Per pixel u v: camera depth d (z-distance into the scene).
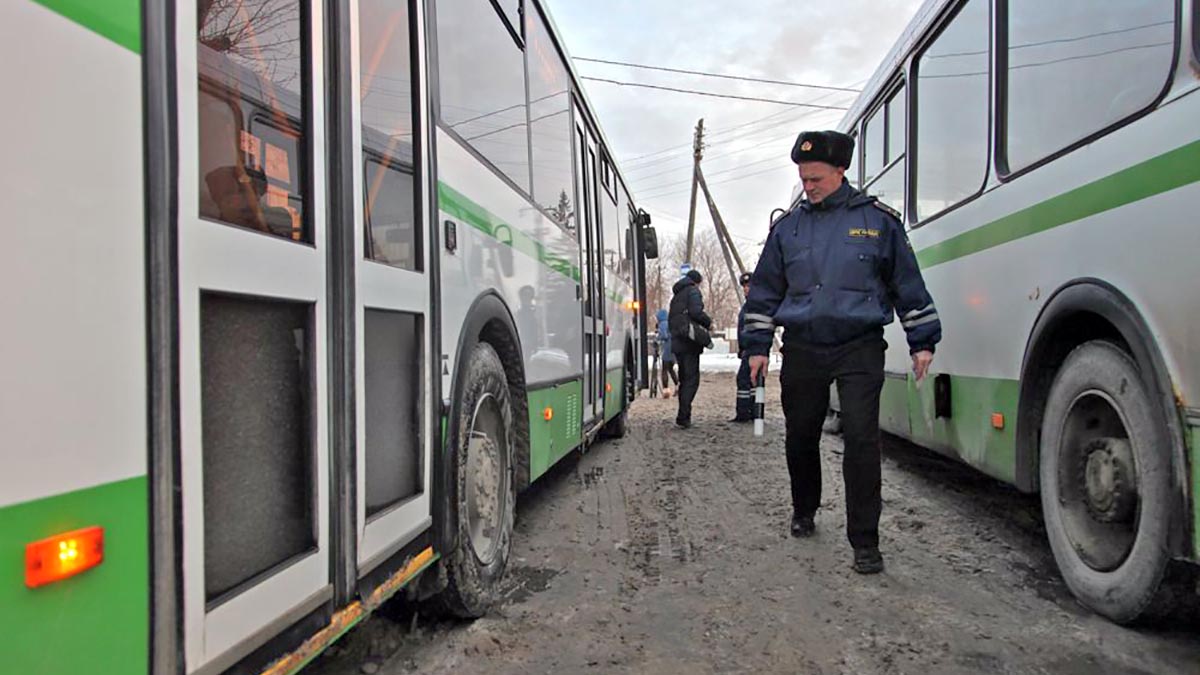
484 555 3.39
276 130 1.97
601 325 7.36
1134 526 3.03
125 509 1.35
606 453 8.02
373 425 2.35
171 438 1.45
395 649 3.02
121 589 1.34
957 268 4.74
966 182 4.64
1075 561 3.33
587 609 3.45
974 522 4.80
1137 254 2.86
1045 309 3.55
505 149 4.11
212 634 1.57
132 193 1.38
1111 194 3.04
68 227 1.25
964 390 4.62
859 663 2.86
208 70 1.71
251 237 1.74
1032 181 3.74
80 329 1.27
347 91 2.20
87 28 1.29
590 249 6.75
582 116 6.73
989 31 4.33
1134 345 2.84
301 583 1.91
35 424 1.19
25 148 1.18
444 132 3.08
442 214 2.99
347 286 2.16
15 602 1.16
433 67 2.99
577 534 4.76
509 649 3.02
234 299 1.70
